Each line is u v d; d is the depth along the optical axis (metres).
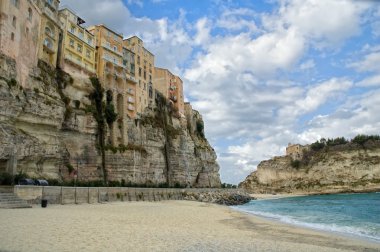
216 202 87.88
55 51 65.44
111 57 84.50
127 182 73.31
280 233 26.64
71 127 62.53
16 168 46.00
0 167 43.16
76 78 68.69
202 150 126.75
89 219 26.31
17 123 48.59
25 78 51.78
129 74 91.62
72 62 70.19
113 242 17.00
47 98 55.00
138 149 81.88
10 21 48.00
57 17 66.75
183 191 86.50
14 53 48.62
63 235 17.95
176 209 46.78
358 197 134.12
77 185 54.91
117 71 85.38
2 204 31.11
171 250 15.89
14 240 15.73
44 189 38.66
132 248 15.79
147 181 83.81
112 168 71.50
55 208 34.75
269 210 65.50
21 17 51.53
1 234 17.09
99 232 19.95
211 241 19.38
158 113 102.81
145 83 99.62
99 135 70.50
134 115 89.06
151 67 105.38
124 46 92.38
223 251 16.53
